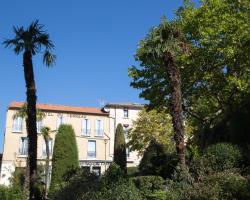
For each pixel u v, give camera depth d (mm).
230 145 19281
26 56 22953
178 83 21125
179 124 20219
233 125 22859
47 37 24250
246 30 25938
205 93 27875
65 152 45031
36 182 22141
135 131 45906
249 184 14828
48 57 24594
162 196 17094
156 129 44875
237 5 26953
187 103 29203
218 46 26391
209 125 27688
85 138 60594
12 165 56656
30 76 22781
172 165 24984
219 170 17969
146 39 23234
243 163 18750
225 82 26969
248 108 24719
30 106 22484
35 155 22141
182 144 19812
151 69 29016
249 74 26922
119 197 16453
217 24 26344
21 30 23547
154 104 29266
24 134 58188
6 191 24438
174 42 22266
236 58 26359
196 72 27250
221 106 28516
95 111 62469
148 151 27484
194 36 27328
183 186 16109
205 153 19328
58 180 43688
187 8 28453
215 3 26797
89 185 19797
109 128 62000
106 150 61062
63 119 60375
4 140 58094
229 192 14711
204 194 14883
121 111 62938
